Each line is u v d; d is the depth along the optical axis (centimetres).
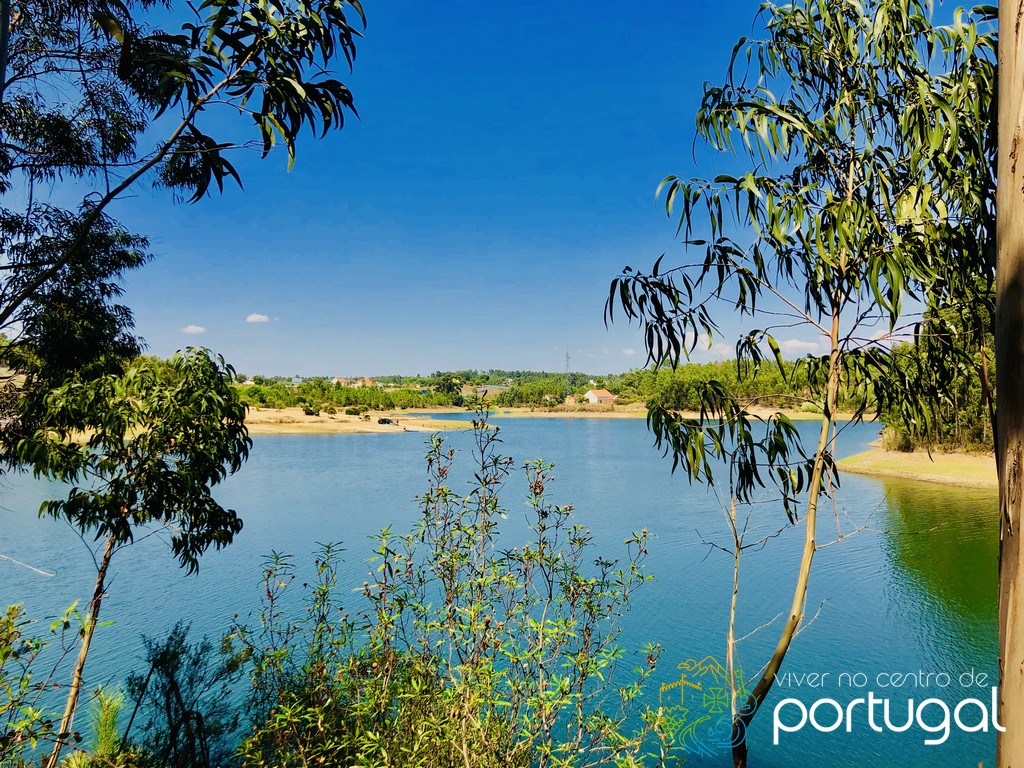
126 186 239
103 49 513
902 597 1063
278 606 1061
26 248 548
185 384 477
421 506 385
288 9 236
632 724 532
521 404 11831
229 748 423
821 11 299
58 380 537
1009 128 149
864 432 4566
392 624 365
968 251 282
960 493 2027
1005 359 148
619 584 370
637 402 10712
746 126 301
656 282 309
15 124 516
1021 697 137
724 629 933
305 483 2803
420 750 304
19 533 1700
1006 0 150
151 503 472
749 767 539
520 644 359
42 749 402
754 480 320
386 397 9250
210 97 220
